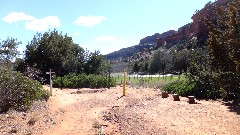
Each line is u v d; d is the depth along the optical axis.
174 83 21.77
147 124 10.13
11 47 15.23
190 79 19.67
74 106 14.36
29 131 9.44
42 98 15.42
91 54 34.91
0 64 13.70
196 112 12.07
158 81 31.08
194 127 9.70
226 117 11.05
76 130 9.70
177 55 55.19
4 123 10.11
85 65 34.50
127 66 74.44
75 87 26.09
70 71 33.44
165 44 106.44
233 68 13.62
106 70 35.91
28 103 12.95
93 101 16.08
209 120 10.63
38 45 32.81
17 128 9.63
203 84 18.11
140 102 15.75
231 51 13.13
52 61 32.53
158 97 17.81
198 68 19.00
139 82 30.30
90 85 26.38
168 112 12.20
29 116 11.46
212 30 15.28
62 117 11.67
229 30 13.12
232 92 14.82
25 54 32.28
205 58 19.72
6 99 12.29
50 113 12.35
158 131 9.25
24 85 13.48
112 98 17.44
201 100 16.38
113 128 9.93
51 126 10.21
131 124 10.27
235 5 13.23
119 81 32.91
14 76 13.20
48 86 25.88
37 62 32.38
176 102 15.13
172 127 9.69
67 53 33.88
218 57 14.27
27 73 15.33
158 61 61.12
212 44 14.29
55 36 34.34
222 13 15.47
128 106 14.33
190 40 80.31
